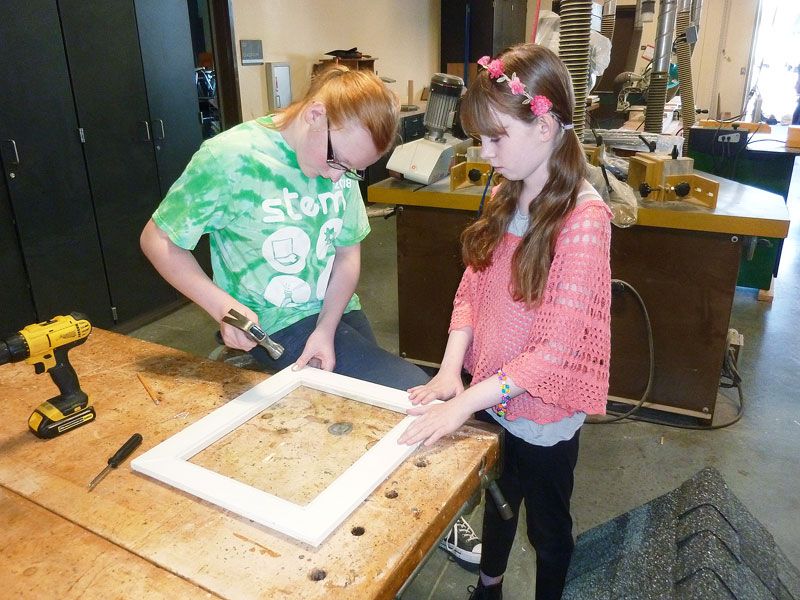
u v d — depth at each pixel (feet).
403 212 7.83
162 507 2.54
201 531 2.40
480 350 3.91
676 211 6.18
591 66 7.61
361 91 3.45
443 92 7.38
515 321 3.70
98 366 3.84
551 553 4.12
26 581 2.19
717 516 3.40
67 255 9.11
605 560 3.55
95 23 8.82
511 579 5.24
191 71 10.61
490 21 19.31
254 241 4.03
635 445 6.98
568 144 3.38
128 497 2.61
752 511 5.91
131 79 9.53
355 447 2.95
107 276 9.80
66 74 8.57
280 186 3.91
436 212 7.63
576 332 3.31
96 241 9.50
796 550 5.42
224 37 12.59
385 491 2.62
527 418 3.74
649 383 7.09
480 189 7.29
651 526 3.53
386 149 3.67
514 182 3.76
